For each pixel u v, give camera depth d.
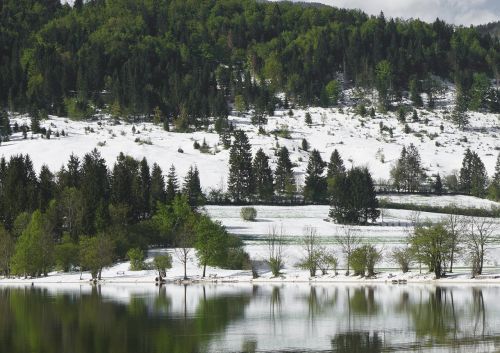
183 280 164.38
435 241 149.00
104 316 100.44
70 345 76.69
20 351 73.62
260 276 165.88
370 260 157.12
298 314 98.94
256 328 86.75
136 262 182.25
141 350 73.25
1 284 171.38
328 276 159.75
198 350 72.56
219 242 166.50
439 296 117.81
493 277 144.62
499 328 83.69
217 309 106.56
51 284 168.62
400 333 81.06
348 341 76.25
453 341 75.25
